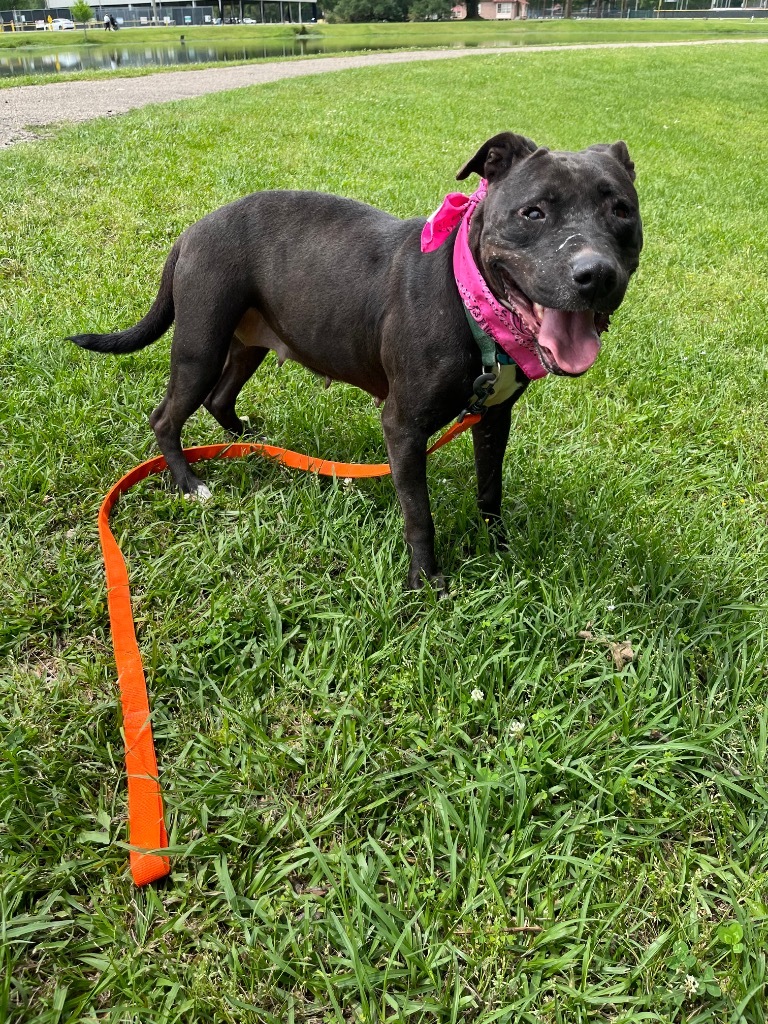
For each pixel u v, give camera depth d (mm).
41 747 755
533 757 763
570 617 925
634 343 1717
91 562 994
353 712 793
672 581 985
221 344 1075
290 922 634
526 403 1444
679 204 3008
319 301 1003
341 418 1325
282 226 1039
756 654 884
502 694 840
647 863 690
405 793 752
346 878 664
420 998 599
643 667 858
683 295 2072
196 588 959
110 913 636
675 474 1262
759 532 1127
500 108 4910
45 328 1508
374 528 1051
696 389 1537
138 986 588
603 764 774
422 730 796
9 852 667
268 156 2893
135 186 2363
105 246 1939
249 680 832
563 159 816
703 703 848
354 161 2988
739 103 5871
